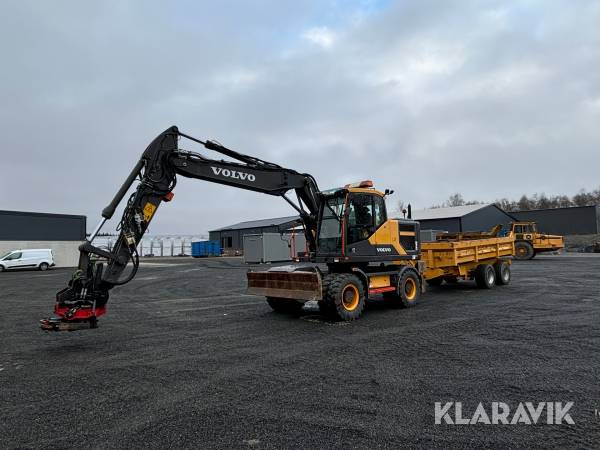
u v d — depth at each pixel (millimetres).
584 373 5391
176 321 9703
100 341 7781
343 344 7145
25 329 9062
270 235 35562
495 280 15305
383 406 4426
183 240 75375
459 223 48094
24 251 32562
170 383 5301
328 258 10000
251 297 13992
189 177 9000
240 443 3654
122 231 7902
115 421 4172
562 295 12500
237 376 5520
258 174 9922
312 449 3529
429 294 13477
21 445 3691
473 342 7094
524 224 30562
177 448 3586
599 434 3760
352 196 10062
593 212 53375
